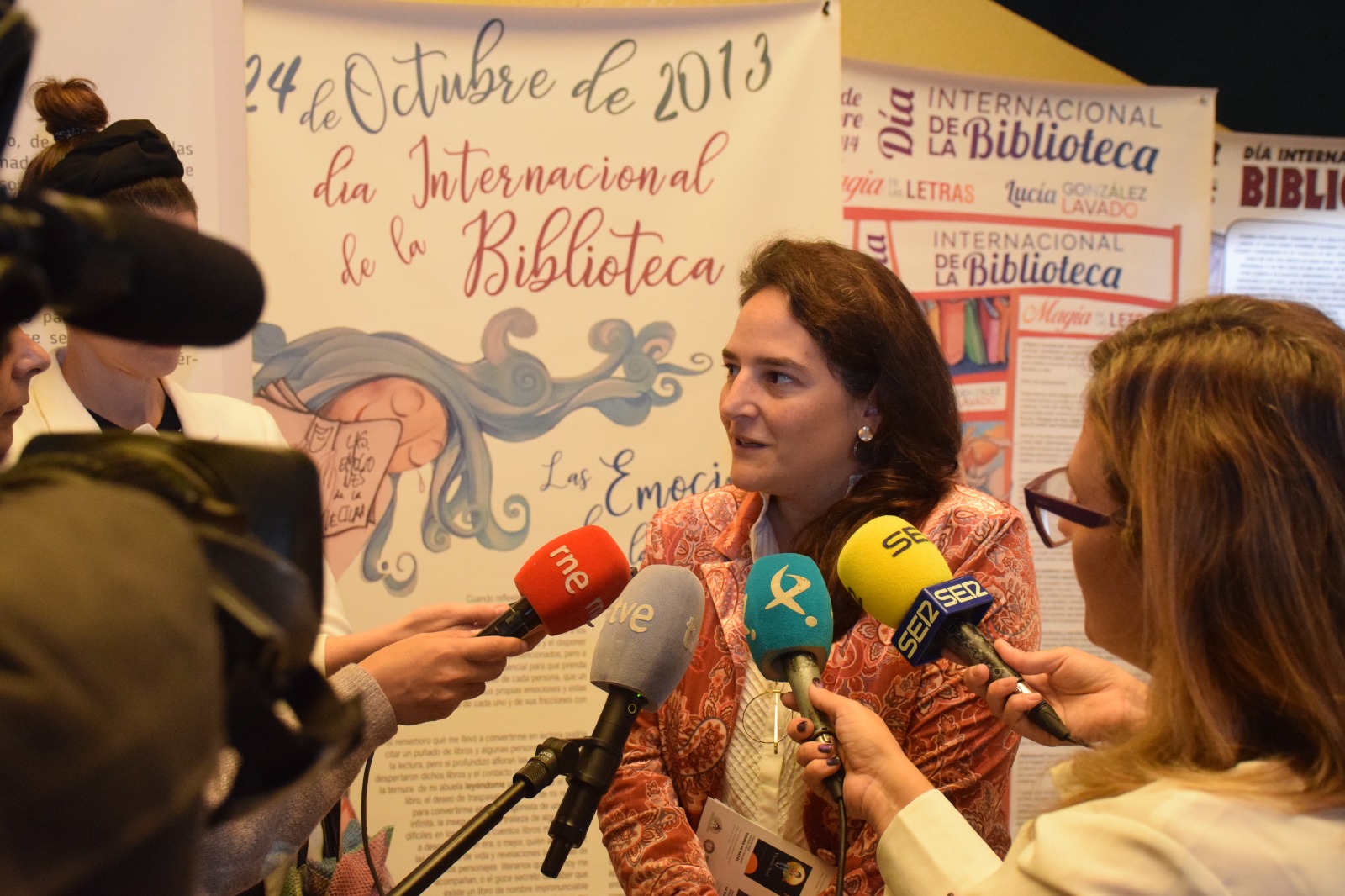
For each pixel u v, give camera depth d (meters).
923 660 1.41
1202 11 3.79
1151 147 3.53
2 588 0.37
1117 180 3.52
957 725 1.69
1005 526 1.80
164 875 0.39
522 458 2.79
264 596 0.50
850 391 1.89
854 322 1.85
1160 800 0.95
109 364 1.73
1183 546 1.01
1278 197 3.83
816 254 1.96
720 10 2.82
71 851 0.35
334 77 2.72
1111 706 1.45
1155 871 0.91
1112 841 0.94
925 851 1.17
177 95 2.61
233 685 0.47
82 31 2.55
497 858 2.72
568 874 2.73
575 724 2.76
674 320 2.82
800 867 1.70
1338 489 0.97
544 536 2.79
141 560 0.42
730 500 2.05
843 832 1.27
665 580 1.50
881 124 3.40
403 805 2.71
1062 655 1.50
